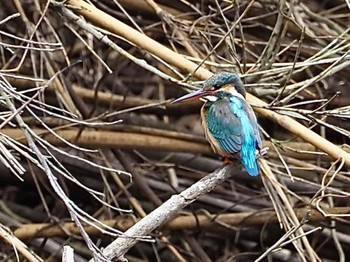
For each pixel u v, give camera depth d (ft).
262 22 24.90
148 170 27.76
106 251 14.75
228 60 23.16
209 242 29.68
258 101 19.57
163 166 26.61
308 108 24.63
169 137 25.05
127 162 25.91
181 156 27.12
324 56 20.34
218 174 15.19
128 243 14.82
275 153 24.08
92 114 24.44
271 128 27.25
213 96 18.65
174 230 25.82
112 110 26.07
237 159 17.81
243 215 25.96
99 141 24.43
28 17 25.17
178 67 19.45
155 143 24.93
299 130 19.13
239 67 20.27
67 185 27.55
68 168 26.94
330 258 27.30
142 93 30.19
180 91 28.99
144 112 27.66
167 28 25.62
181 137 25.12
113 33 19.65
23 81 25.17
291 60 25.23
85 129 24.50
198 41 23.99
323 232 26.23
